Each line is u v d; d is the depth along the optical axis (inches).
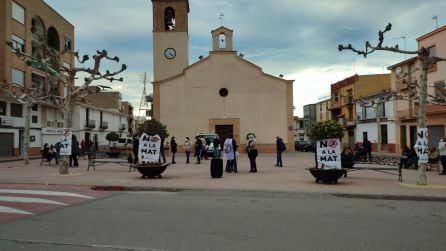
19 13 1549.0
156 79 1758.1
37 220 319.9
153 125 1045.8
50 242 252.2
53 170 790.5
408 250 236.8
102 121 2596.0
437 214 358.3
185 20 1775.3
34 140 1654.8
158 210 367.9
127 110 3607.3
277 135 1558.8
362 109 2114.9
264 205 401.4
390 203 425.4
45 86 1712.6
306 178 633.0
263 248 239.0
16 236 267.4
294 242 253.3
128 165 813.9
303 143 2190.0
